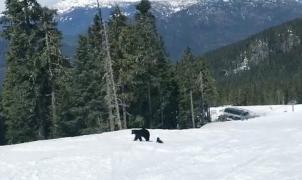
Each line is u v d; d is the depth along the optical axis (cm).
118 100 6094
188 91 9562
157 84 6888
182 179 2033
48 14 4934
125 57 5894
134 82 6097
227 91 18962
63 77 5038
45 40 4922
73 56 6394
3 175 2309
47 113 5266
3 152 2905
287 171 1925
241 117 11556
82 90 6253
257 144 2650
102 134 3522
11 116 5441
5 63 5034
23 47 4884
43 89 5175
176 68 9706
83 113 6222
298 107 14250
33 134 5412
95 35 6056
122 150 2723
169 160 2425
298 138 2759
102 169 2328
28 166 2452
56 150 2870
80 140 3253
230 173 2019
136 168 2306
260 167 2047
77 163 2455
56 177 2231
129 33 5975
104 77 5581
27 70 4891
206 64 10138
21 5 4828
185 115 9512
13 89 5159
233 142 2819
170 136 3331
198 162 2322
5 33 4903
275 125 4528
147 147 2788
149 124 7119
